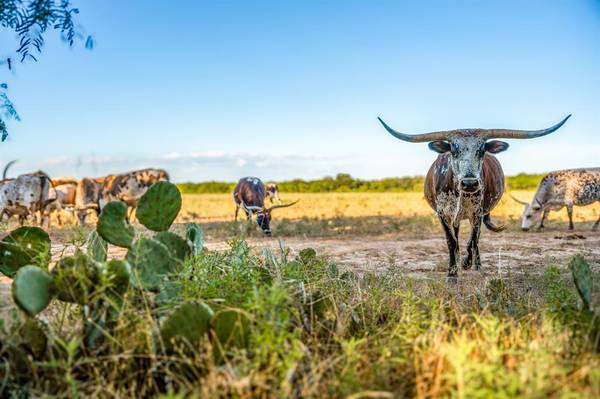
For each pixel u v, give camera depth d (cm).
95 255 463
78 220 1981
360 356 321
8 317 374
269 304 330
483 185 736
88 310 342
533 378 275
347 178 7919
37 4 468
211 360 303
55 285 343
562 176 1543
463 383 270
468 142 696
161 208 438
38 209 1547
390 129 732
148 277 381
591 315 360
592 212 2528
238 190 1541
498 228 850
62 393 302
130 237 398
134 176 1989
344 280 537
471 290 571
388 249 1100
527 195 4047
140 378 320
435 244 1204
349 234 1472
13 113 546
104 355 333
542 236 1382
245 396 279
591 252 1024
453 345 314
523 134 695
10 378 311
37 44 509
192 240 495
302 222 1780
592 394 272
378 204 3622
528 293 533
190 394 292
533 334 370
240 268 483
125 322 339
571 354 330
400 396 291
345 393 283
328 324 395
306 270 520
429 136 718
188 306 322
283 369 290
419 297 505
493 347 298
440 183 744
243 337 321
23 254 459
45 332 347
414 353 328
